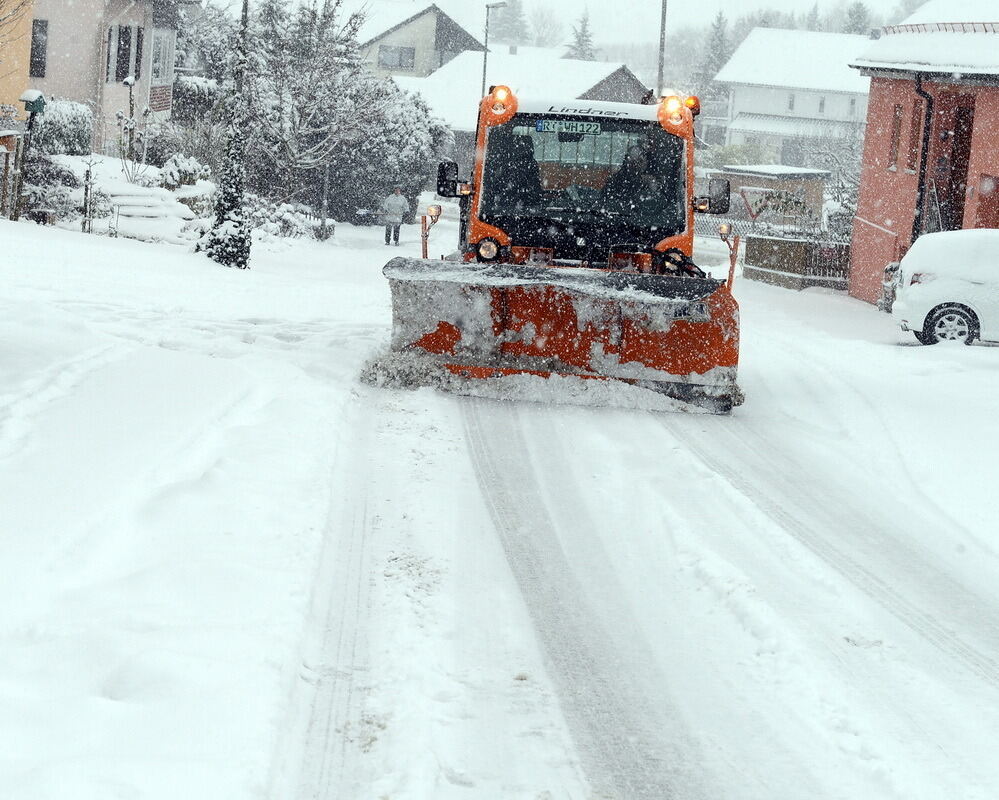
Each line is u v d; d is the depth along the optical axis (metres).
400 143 46.03
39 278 16.45
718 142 115.00
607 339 11.21
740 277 31.62
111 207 28.39
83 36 38.78
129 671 4.86
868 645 5.93
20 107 31.58
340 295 19.53
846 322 20.66
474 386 11.15
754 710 5.20
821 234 34.66
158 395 9.23
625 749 4.82
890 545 7.59
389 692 5.12
